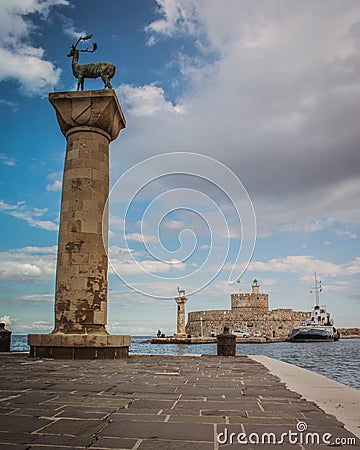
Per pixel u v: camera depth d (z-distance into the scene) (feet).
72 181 52.80
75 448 13.91
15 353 56.18
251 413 19.01
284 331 365.40
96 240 51.90
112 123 54.75
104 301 51.85
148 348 231.71
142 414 18.56
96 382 28.14
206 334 363.76
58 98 53.36
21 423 16.88
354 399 22.72
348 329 531.09
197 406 20.35
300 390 25.63
